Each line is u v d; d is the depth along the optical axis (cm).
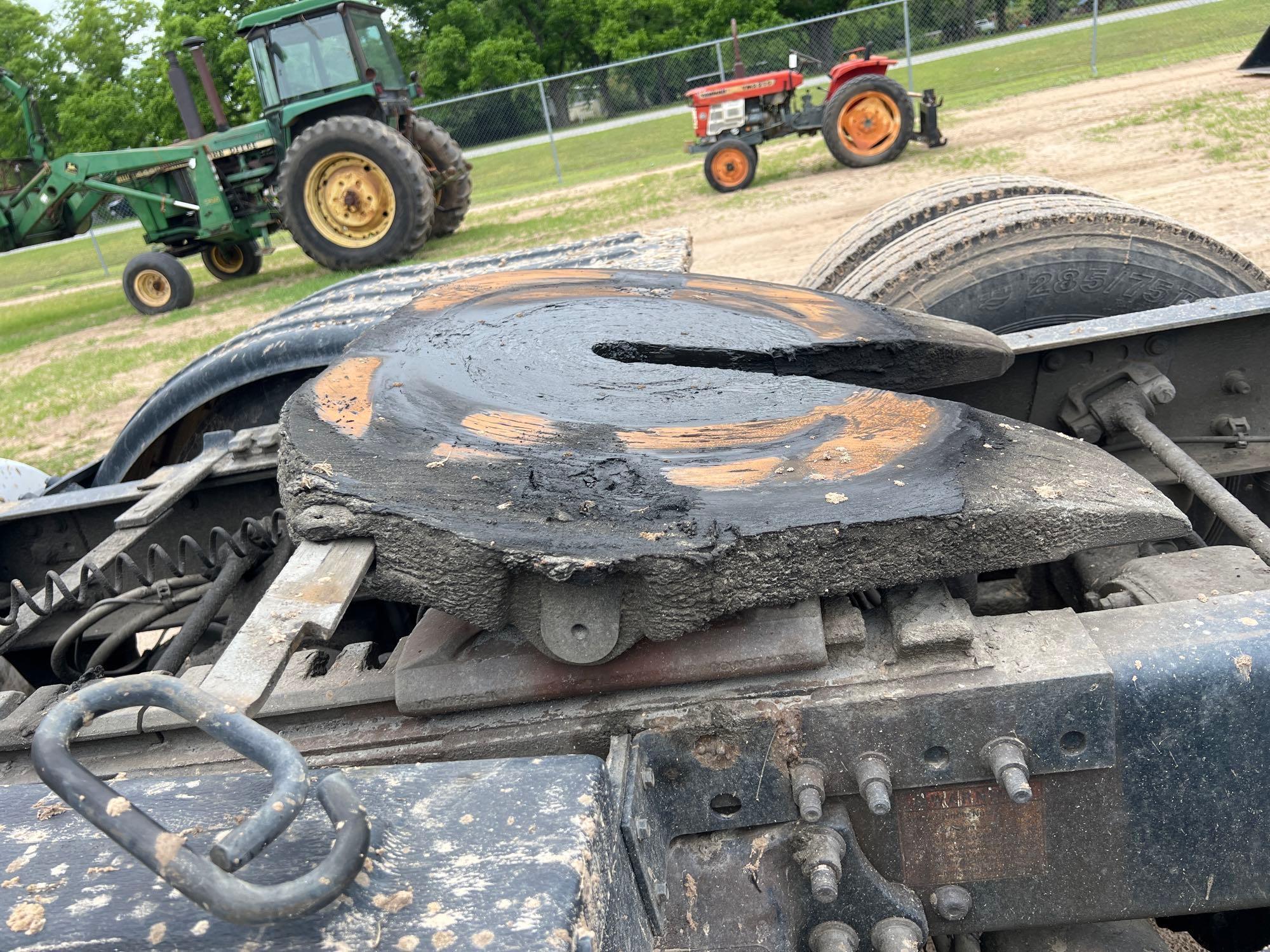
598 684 150
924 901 155
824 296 231
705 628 151
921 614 150
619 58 3938
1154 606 154
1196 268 267
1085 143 1166
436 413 170
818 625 148
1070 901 154
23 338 1345
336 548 147
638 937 123
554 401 173
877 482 148
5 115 3369
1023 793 136
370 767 129
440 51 3994
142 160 1338
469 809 119
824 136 1363
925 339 205
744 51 2572
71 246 2634
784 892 148
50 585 215
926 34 2644
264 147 1301
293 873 109
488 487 150
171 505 237
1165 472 234
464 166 1349
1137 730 143
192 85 3616
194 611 217
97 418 823
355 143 1178
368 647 172
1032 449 156
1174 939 236
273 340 293
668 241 325
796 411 167
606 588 142
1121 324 224
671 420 166
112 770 165
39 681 290
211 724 102
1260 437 232
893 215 324
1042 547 144
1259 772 145
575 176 1866
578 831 114
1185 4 2338
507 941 101
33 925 110
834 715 145
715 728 146
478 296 229
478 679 154
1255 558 170
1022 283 267
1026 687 142
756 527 140
